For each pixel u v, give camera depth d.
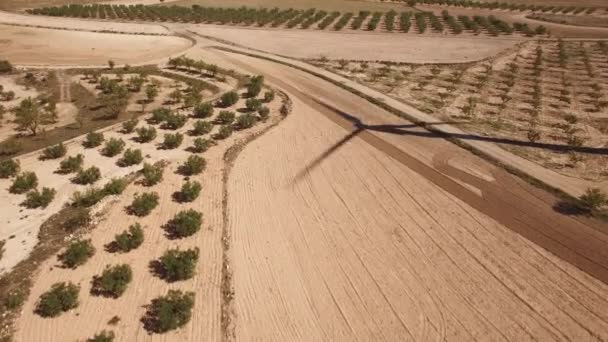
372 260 16.06
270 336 12.95
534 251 16.50
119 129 25.77
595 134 26.12
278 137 25.61
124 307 13.76
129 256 15.92
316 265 15.79
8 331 12.84
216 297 14.26
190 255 15.36
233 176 21.41
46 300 13.40
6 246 16.20
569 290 14.73
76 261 15.28
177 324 13.08
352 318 13.62
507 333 13.16
